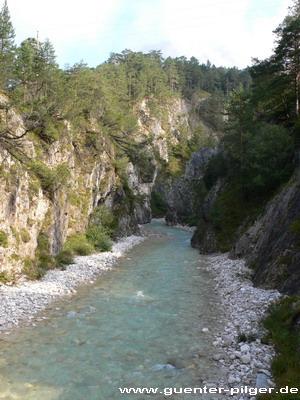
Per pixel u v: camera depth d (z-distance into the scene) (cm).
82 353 1224
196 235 4444
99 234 3788
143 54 13300
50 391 969
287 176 3048
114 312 1703
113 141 5366
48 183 2677
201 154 10150
